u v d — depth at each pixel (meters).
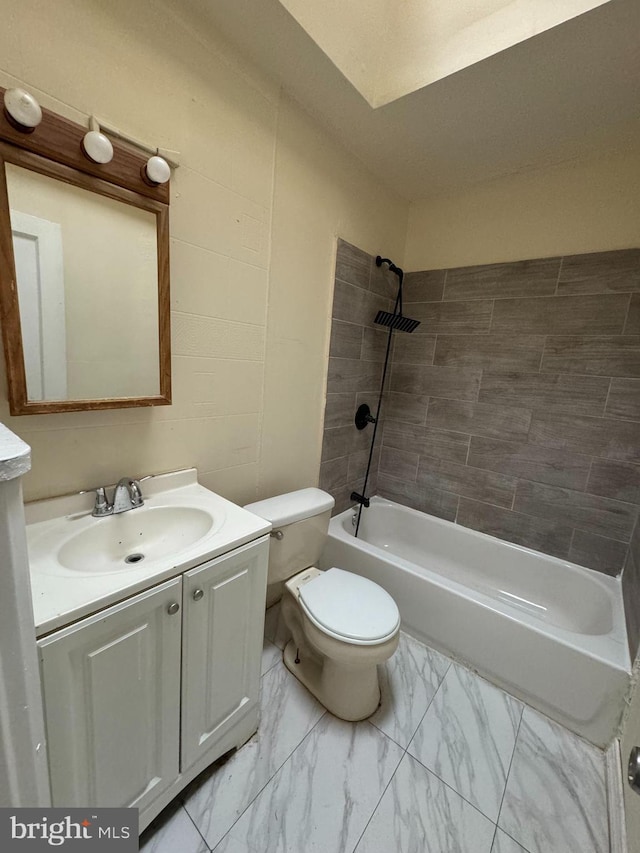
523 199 1.81
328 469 2.02
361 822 0.99
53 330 0.92
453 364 2.10
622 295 1.60
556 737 1.27
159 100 1.02
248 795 1.04
